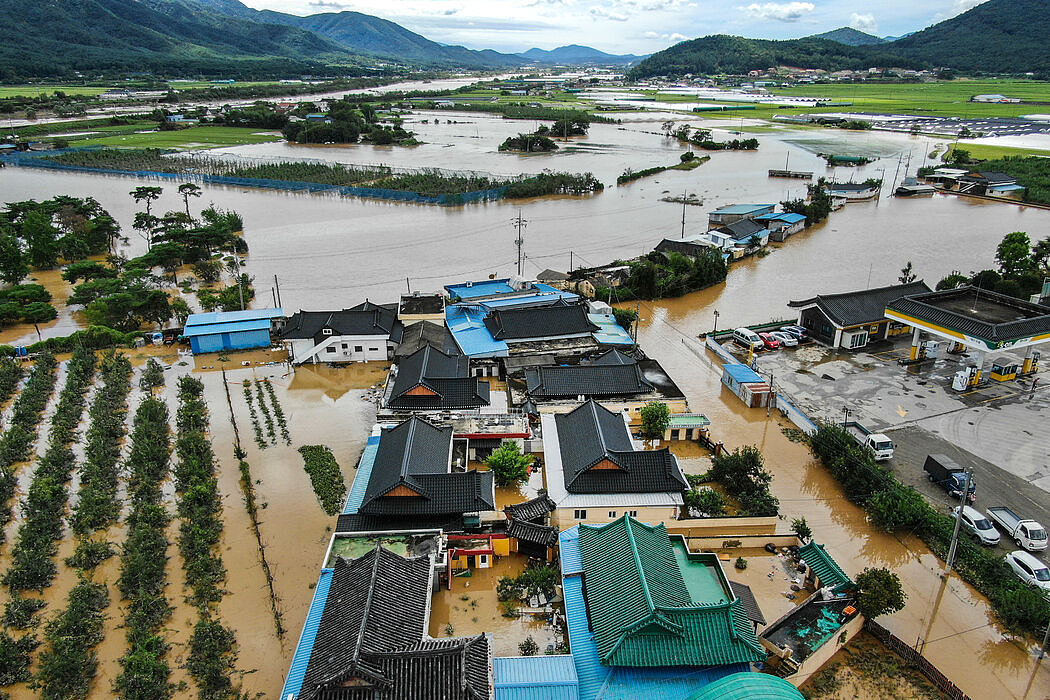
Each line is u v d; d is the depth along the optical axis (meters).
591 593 35.22
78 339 74.94
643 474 45.34
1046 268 91.88
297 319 73.38
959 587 40.19
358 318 71.62
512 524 42.50
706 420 55.62
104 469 51.22
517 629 36.75
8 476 50.28
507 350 66.38
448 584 39.78
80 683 33.50
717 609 32.34
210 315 76.69
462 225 129.88
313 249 113.50
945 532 43.28
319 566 41.97
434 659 28.61
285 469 52.31
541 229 126.88
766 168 190.38
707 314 85.12
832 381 65.31
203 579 40.16
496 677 30.77
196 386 63.91
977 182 157.12
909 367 68.06
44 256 103.44
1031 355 65.31
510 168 187.88
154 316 80.88
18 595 40.22
